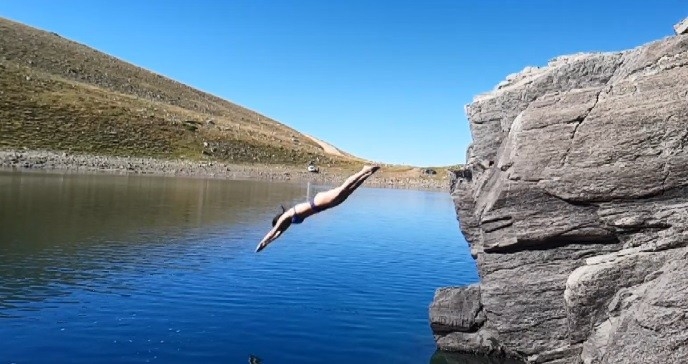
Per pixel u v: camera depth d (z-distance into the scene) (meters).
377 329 27.62
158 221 58.22
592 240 20.81
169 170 137.88
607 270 18.39
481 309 25.14
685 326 15.29
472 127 26.31
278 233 7.32
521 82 25.94
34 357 21.69
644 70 20.53
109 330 25.06
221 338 25.03
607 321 18.36
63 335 24.11
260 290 33.53
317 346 24.86
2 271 33.72
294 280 36.69
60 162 119.75
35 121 143.00
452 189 26.23
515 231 21.64
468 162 28.77
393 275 40.09
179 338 24.69
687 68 19.05
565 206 20.75
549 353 21.66
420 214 86.62
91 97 179.38
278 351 23.97
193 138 175.25
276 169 168.12
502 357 24.47
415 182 172.88
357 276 39.03
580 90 20.52
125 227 52.62
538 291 21.88
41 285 31.38
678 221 18.12
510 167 21.58
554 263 21.69
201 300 30.62
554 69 24.11
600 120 19.61
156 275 35.34
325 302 31.81
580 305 18.75
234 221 62.34
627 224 19.22
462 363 23.94
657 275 17.58
